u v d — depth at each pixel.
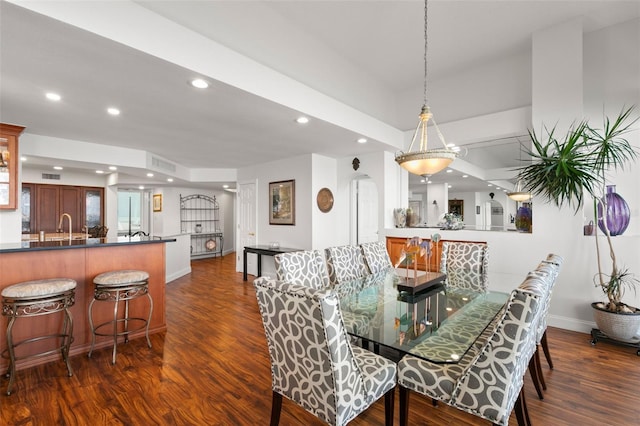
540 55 3.41
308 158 5.34
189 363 2.56
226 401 2.04
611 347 2.84
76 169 6.68
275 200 5.96
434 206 5.37
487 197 4.57
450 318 1.99
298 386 1.49
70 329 2.44
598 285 3.13
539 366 2.16
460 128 4.35
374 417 1.91
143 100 2.90
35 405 1.98
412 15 3.13
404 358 1.70
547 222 3.41
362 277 3.10
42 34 1.85
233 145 4.71
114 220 7.89
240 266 6.74
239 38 2.71
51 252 2.66
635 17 3.20
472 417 1.90
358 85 4.17
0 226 3.57
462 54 3.88
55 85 2.58
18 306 2.19
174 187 8.54
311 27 3.31
